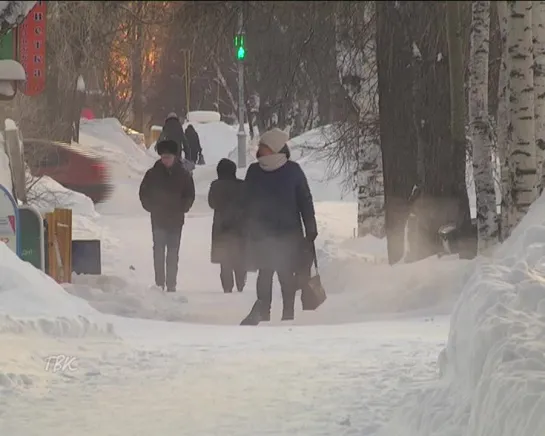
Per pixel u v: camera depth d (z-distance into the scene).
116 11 49.25
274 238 41.84
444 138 52.09
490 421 14.31
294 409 22.59
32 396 24.36
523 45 47.62
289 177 41.53
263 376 26.48
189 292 56.12
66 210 53.22
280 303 53.94
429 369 26.55
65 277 52.78
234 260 55.66
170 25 46.59
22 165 54.62
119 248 74.50
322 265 61.75
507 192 49.06
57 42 67.12
